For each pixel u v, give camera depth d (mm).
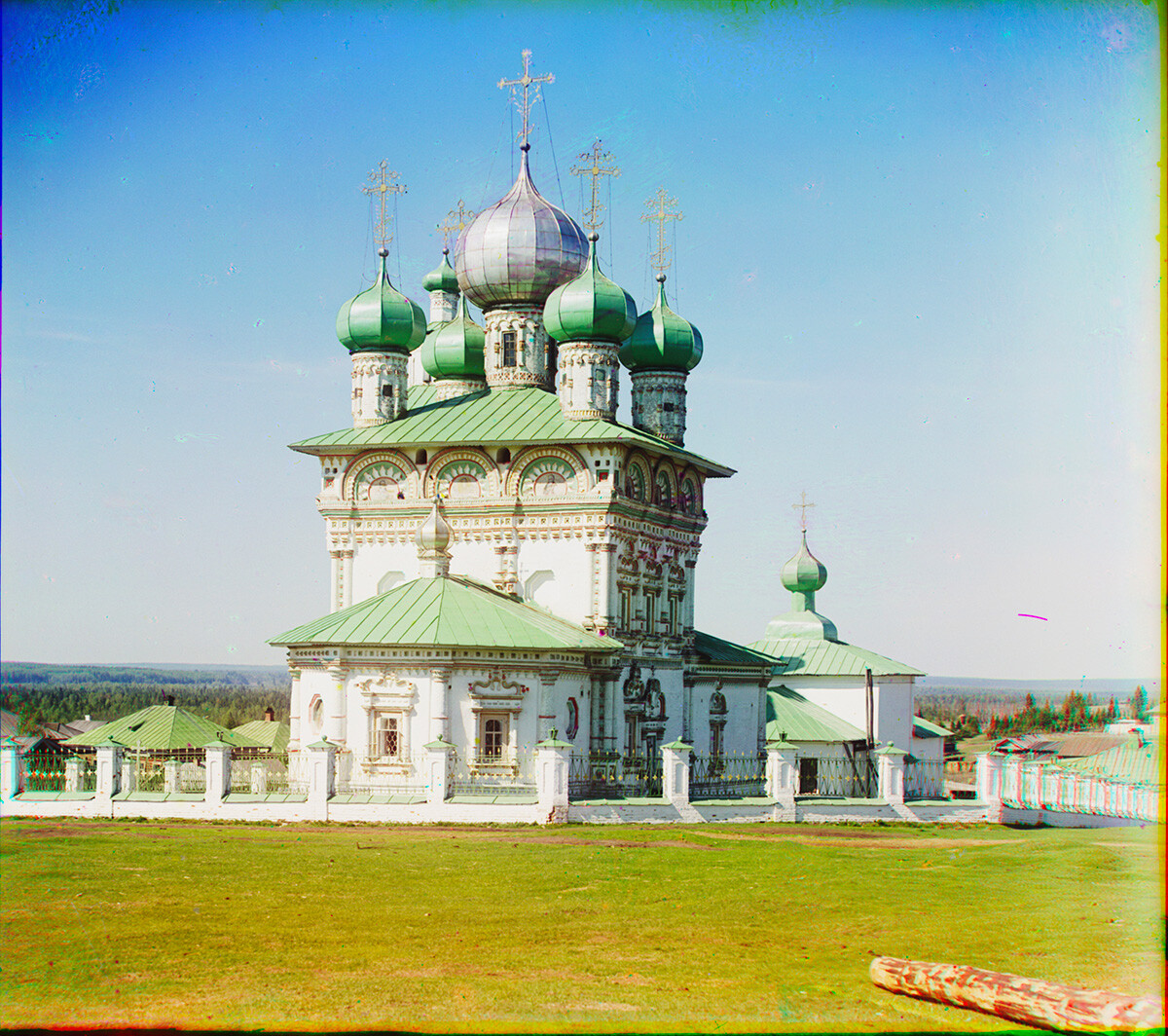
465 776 52188
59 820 47219
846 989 24250
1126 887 34500
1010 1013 22547
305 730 54719
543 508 61062
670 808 49188
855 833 47625
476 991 24094
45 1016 22781
